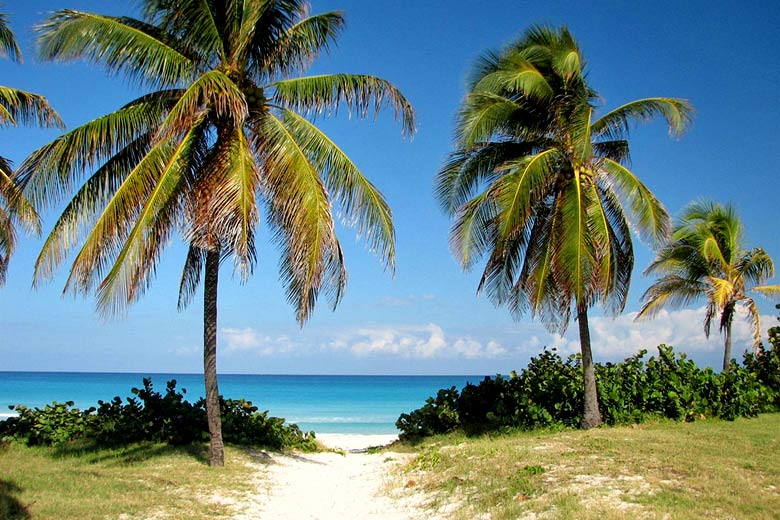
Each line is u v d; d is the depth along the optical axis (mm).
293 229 11453
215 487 10750
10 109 15391
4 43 14891
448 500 9672
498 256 14664
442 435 18109
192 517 8680
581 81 14453
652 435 12969
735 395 16516
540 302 14641
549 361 19203
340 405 56406
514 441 13484
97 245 10625
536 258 15570
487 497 9219
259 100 12586
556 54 14641
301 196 11508
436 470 11750
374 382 117188
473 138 14938
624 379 17141
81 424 14820
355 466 14852
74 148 11234
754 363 20172
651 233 14617
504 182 14023
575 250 13656
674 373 16859
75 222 11516
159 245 11344
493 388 18641
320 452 17453
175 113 10281
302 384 102750
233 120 12156
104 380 100312
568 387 16422
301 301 12523
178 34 12211
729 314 22500
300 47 13281
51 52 11227
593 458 10680
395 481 11797
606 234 13914
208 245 11312
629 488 8656
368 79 12898
